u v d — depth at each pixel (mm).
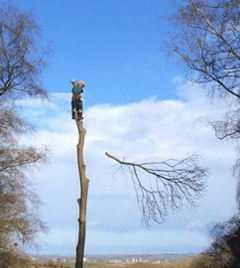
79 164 12445
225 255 18750
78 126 12602
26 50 17797
